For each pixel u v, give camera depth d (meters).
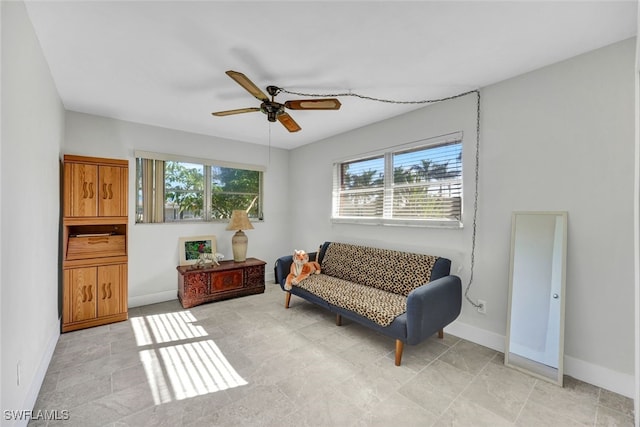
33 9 1.56
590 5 1.53
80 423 1.59
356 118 3.38
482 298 2.57
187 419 1.63
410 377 2.05
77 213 2.80
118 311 3.03
